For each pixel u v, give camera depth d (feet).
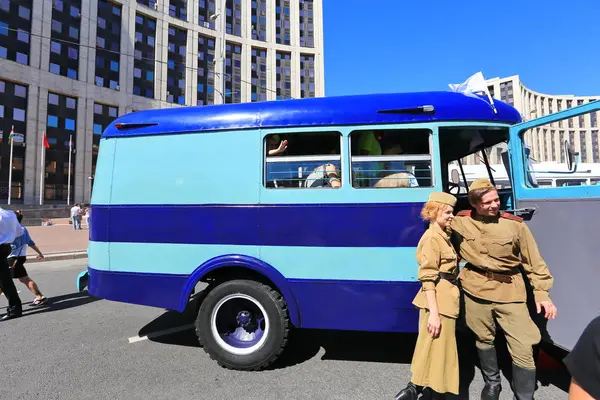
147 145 12.31
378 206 10.62
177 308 11.71
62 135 145.28
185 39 181.88
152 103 168.45
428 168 10.61
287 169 11.30
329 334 14.30
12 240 17.17
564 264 9.17
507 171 11.94
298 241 10.96
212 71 189.88
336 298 10.74
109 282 12.30
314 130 11.08
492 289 8.59
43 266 32.60
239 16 201.05
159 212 11.99
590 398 4.11
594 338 4.16
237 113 11.73
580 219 8.96
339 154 11.04
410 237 10.40
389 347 12.97
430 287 8.23
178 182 11.91
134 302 12.03
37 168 138.21
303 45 221.46
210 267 11.39
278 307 10.97
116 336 14.51
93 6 151.84
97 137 154.61
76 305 19.33
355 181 10.84
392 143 10.90
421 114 10.60
